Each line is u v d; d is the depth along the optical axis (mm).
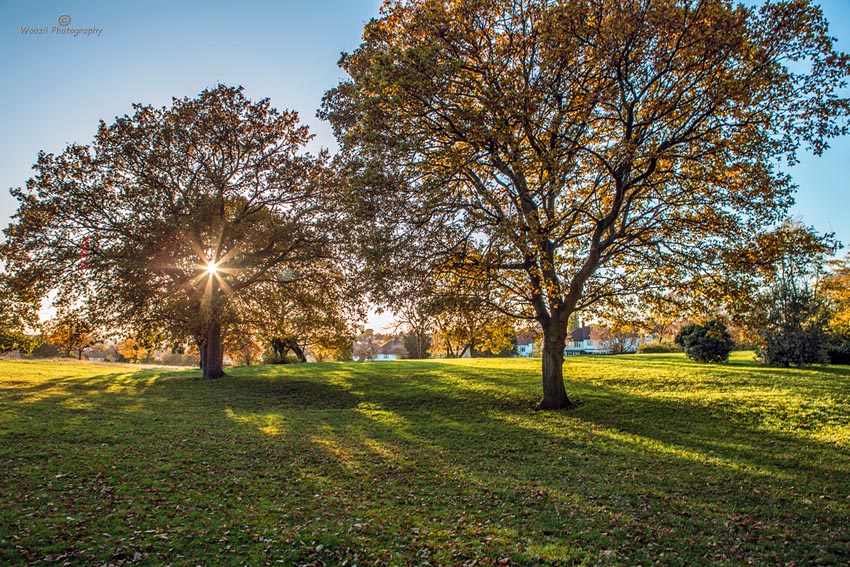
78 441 13398
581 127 15719
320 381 28969
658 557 7336
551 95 15430
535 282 17797
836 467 11320
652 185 16656
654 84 16297
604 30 14555
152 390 26047
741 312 17094
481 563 7086
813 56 14000
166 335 26891
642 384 22453
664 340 50625
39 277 25562
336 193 28047
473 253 17391
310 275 30422
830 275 30297
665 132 15766
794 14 13781
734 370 25719
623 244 18047
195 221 25328
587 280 19328
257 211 29422
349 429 16625
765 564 7098
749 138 14391
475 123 14789
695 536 8086
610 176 17109
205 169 28125
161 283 26766
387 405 21359
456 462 12609
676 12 13328
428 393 23484
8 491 9281
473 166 16969
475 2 15234
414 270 17234
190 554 7168
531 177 18328
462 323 19688
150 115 27156
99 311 26828
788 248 15664
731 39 13500
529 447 13961
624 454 12992
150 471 11055
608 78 15031
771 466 11625
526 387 23438
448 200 16766
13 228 25516
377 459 12844
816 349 26625
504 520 8781
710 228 16531
